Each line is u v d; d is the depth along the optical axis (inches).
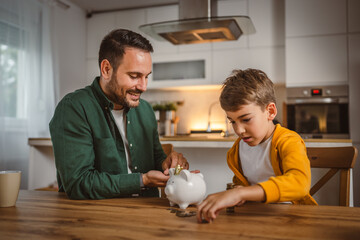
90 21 181.3
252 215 28.9
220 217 28.2
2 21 125.8
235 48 158.1
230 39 124.8
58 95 152.8
